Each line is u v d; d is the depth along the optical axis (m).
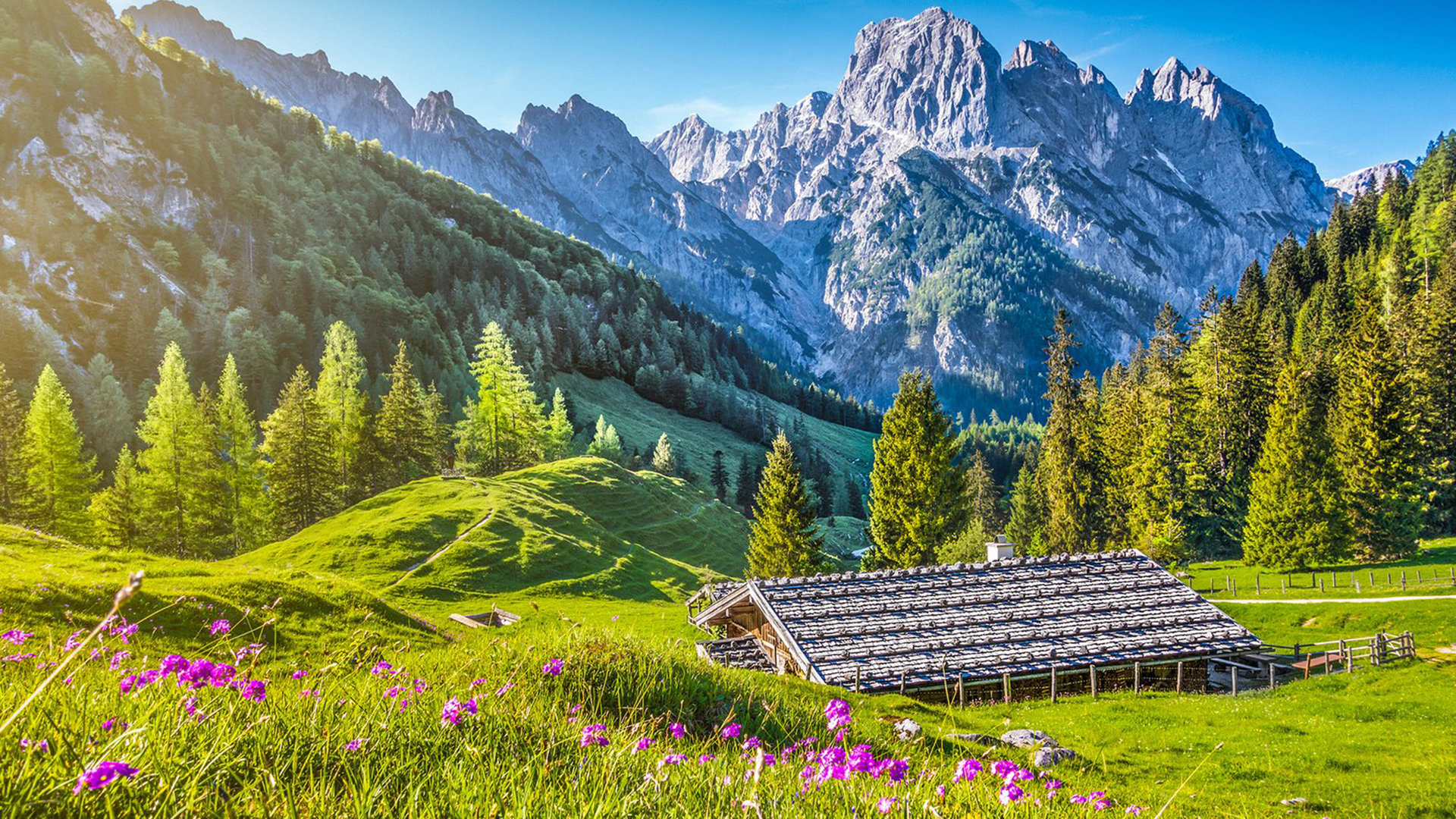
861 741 8.61
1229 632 30.95
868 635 29.41
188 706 3.91
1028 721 24.89
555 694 7.48
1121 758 19.52
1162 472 68.00
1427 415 68.88
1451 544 60.25
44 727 3.29
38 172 155.88
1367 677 28.47
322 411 87.75
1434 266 113.19
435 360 150.50
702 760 4.58
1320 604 43.59
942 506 54.75
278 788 3.23
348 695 5.14
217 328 133.12
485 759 4.19
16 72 172.50
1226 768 18.34
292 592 24.97
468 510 65.56
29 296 131.75
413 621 26.78
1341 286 110.44
